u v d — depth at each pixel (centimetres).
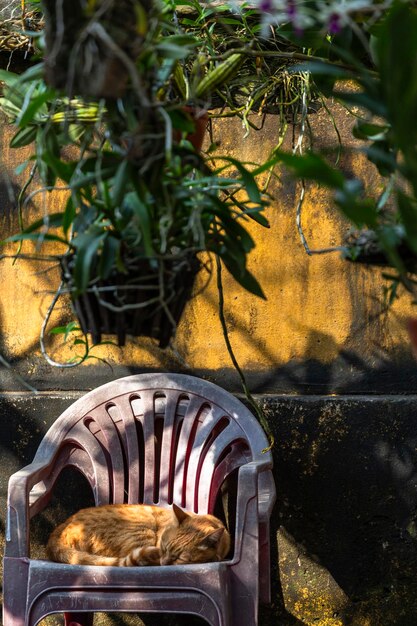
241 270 187
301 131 324
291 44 300
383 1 183
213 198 182
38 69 170
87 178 167
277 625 340
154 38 168
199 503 321
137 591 267
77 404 330
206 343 349
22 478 288
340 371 343
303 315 345
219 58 210
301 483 339
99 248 176
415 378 340
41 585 270
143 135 160
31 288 355
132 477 327
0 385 358
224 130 346
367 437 336
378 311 342
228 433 319
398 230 158
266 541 298
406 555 334
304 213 343
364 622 336
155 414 331
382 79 139
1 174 355
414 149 138
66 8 152
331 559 337
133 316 180
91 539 305
